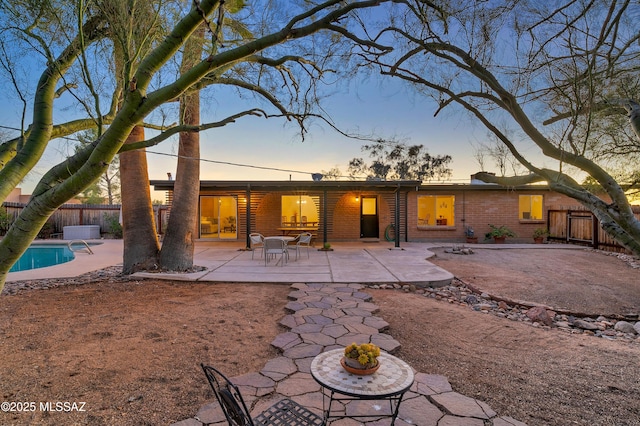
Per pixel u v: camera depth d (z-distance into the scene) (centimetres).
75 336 425
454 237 1527
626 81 196
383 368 246
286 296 625
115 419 264
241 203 1619
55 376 328
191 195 862
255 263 955
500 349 411
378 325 461
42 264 1160
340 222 1585
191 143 861
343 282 712
